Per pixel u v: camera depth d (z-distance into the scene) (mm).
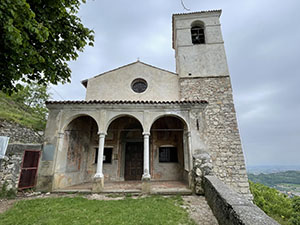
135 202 6082
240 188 9562
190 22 14938
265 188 16141
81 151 10422
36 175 7809
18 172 7191
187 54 13711
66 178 8742
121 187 8523
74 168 9602
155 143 11438
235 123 11016
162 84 12844
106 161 11320
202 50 13734
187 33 14555
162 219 4691
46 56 4898
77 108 8766
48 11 4656
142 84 13195
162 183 9484
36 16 4469
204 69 13008
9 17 3174
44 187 7613
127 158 11641
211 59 13320
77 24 5535
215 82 12469
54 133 8398
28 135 11094
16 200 6406
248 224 2600
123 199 6578
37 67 4859
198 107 8750
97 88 12836
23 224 4289
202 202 6316
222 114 11344
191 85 12539
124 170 11281
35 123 13070
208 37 14148
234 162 10102
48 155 8078
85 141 10969
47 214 4895
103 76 13188
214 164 10133
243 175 9797
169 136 11570
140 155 11688
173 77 13078
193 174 7660
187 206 5891
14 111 13656
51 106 8781
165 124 11867
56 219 4578
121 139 11672
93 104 8664
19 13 3494
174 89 12688
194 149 8078
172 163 11117
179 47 14062
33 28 3590
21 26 3627
